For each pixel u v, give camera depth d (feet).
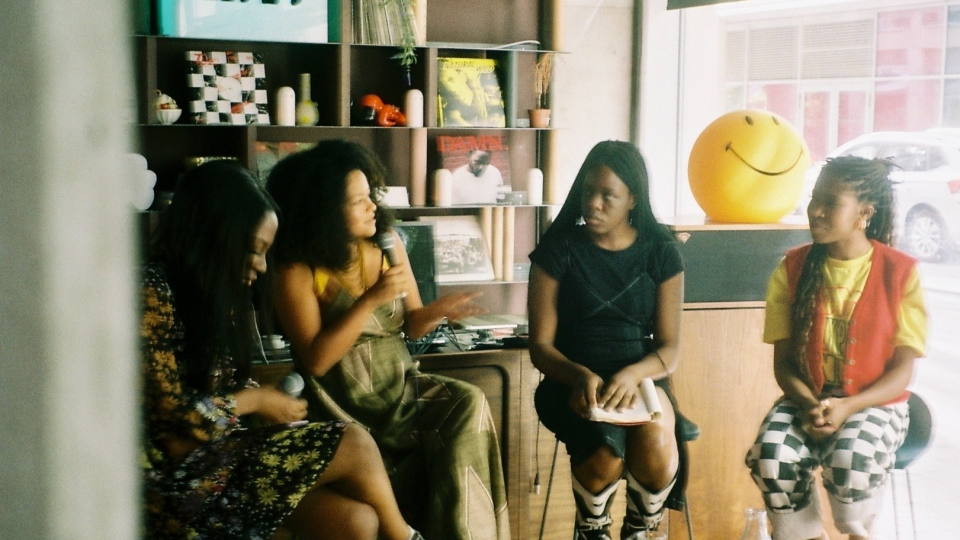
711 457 11.02
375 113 13.97
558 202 15.52
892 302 9.42
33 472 1.77
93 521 1.84
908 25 15.16
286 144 13.82
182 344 6.89
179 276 6.91
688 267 10.73
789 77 16.10
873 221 9.59
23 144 1.69
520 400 10.85
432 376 9.19
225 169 7.05
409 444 8.73
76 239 1.76
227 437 7.08
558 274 9.55
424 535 8.77
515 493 10.94
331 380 8.67
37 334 1.74
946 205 14.52
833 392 9.61
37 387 1.75
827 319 9.61
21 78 1.68
